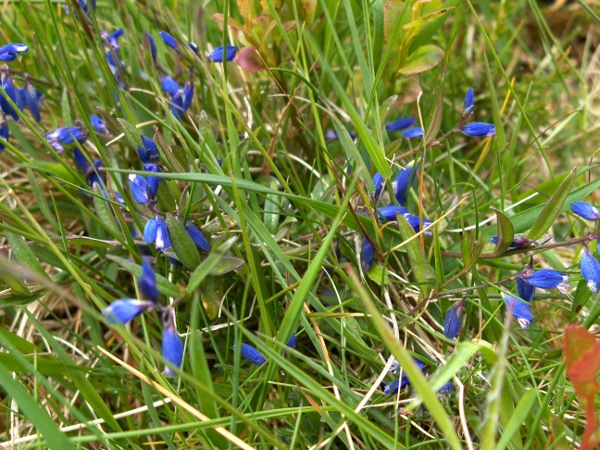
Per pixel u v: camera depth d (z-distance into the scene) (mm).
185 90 151
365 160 149
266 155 128
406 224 118
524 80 207
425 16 141
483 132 135
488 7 216
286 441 120
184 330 133
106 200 125
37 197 129
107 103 169
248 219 119
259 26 149
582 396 88
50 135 145
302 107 170
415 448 115
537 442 101
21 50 138
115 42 165
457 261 135
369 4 149
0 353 113
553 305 141
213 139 130
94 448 126
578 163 199
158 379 110
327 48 166
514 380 110
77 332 153
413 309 122
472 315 138
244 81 170
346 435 112
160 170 119
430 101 185
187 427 94
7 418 119
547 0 248
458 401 115
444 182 182
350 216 126
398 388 110
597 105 218
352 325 128
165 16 153
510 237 108
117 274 154
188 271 130
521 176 194
